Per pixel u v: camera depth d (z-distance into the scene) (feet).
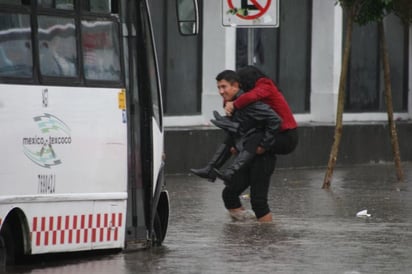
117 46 78.38
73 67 75.15
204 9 154.51
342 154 165.27
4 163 70.44
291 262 75.72
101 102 76.95
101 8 77.41
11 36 71.15
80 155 75.41
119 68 78.48
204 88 155.22
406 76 188.44
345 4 130.62
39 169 72.69
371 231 91.15
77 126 75.20
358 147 168.14
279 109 95.96
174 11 151.12
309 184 135.44
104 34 77.56
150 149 80.59
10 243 72.90
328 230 91.56
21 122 71.51
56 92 73.82
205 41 154.81
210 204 111.24
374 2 131.54
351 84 176.96
